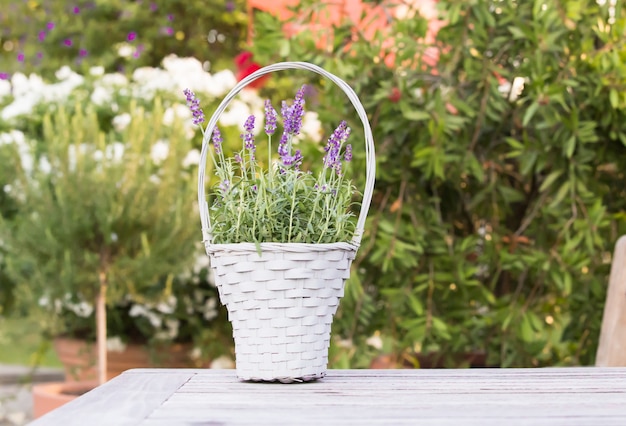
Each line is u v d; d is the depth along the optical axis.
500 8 2.28
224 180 1.22
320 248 1.16
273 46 2.34
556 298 2.43
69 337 3.22
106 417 0.88
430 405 0.96
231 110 3.38
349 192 1.23
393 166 2.35
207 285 3.42
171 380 1.18
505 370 1.31
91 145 2.95
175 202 3.02
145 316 3.29
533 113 2.08
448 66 2.25
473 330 2.34
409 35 2.25
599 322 2.33
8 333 3.21
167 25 5.66
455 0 2.15
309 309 1.16
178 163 3.02
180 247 3.05
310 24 2.37
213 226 1.22
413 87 2.23
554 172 2.20
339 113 2.31
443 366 2.52
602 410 0.93
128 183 2.93
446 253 2.36
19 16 5.98
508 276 2.52
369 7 2.37
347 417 0.87
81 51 5.34
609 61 2.11
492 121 2.38
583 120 2.28
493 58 2.33
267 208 1.16
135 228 2.99
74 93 3.45
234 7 5.73
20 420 3.23
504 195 2.37
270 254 1.15
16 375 4.15
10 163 2.95
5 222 3.03
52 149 2.91
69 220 2.88
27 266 3.16
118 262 2.95
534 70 2.13
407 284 2.32
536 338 2.43
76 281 2.92
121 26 5.63
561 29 2.15
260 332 1.16
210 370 1.31
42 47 5.81
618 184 2.43
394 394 1.05
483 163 2.38
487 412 0.91
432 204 2.44
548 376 1.23
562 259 2.22
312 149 2.33
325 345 1.20
